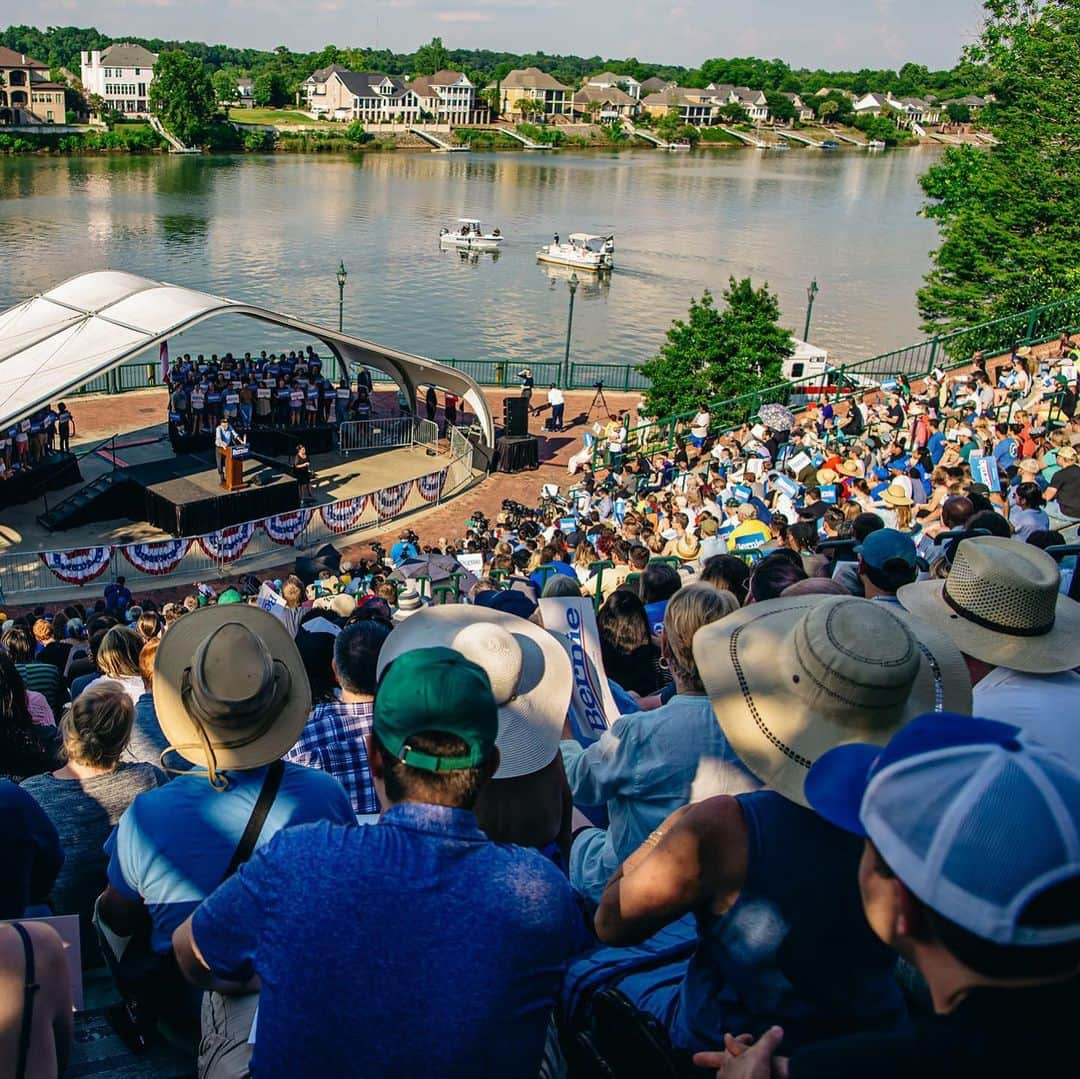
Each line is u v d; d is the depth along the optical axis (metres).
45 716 7.81
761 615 3.66
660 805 4.17
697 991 3.20
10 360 30.05
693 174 171.50
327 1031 2.41
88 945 4.80
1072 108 46.41
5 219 96.94
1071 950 1.78
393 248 93.94
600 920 3.16
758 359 40.91
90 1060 3.89
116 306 31.78
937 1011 1.93
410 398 40.84
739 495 20.41
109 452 35.12
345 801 3.89
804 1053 2.14
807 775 2.79
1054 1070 1.80
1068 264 45.47
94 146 160.00
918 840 1.89
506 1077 2.48
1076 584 8.46
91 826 4.70
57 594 25.70
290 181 137.88
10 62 171.75
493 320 71.25
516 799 4.14
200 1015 3.72
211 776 3.67
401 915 2.47
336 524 30.34
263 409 37.31
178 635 3.96
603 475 36.56
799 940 2.93
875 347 66.25
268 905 2.55
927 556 11.56
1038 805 1.82
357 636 6.08
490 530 26.69
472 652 4.04
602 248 88.38
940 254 50.97
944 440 24.11
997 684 4.74
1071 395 26.38
